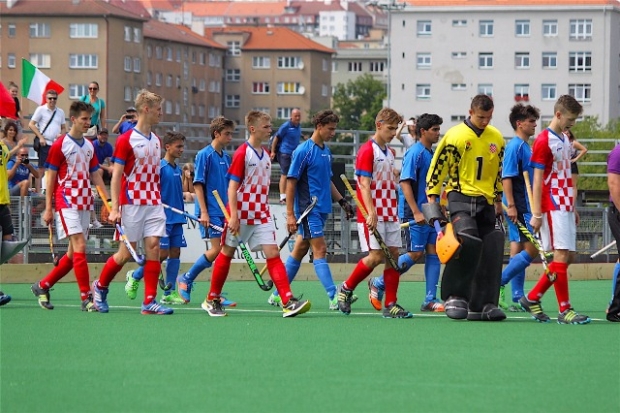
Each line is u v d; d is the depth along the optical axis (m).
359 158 15.70
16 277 22.52
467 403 9.49
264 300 19.22
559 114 14.95
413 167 17.17
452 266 15.30
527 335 13.66
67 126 32.25
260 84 184.00
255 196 15.71
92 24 144.00
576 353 12.15
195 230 24.23
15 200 23.42
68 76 144.12
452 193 15.05
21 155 24.59
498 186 15.12
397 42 142.25
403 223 17.72
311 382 10.34
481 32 140.12
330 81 190.12
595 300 19.94
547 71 139.25
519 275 17.77
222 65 181.62
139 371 10.88
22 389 10.01
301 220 16.81
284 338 13.28
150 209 15.83
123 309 16.84
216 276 15.81
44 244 23.62
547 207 15.05
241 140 36.50
